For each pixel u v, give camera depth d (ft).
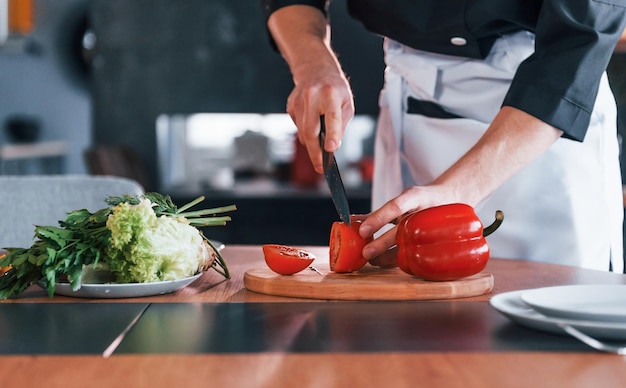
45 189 6.05
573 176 5.49
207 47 14.51
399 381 2.35
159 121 14.61
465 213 3.79
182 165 15.31
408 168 6.14
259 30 14.48
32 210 6.03
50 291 3.55
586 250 5.55
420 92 5.90
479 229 3.81
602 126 5.55
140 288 3.67
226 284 4.13
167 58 14.53
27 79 22.07
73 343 2.80
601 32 4.43
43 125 22.66
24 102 21.95
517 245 5.57
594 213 5.54
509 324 3.08
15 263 3.62
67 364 2.54
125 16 14.49
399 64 5.94
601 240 5.58
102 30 14.53
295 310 3.39
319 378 2.38
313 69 4.75
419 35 5.59
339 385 2.32
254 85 14.53
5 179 6.05
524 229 5.54
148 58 14.55
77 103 23.11
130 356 2.63
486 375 2.41
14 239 6.00
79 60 23.00
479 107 5.69
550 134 4.39
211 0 14.43
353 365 2.52
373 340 2.83
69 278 3.55
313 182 14.40
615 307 2.98
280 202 13.20
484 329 2.99
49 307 3.48
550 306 2.81
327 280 3.77
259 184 14.94
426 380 2.36
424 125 5.89
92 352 2.68
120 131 14.61
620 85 11.01
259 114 14.56
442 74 5.76
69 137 23.09
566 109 4.36
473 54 5.57
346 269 4.03
